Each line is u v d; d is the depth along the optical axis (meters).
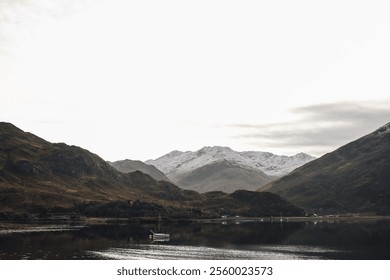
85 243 162.12
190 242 174.38
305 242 178.75
